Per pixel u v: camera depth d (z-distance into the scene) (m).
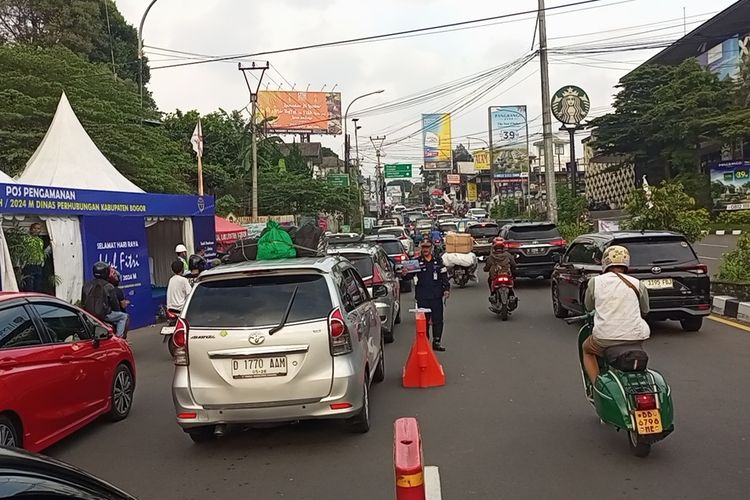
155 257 20.48
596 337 5.92
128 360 7.98
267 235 9.64
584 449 5.80
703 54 50.34
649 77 47.47
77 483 2.59
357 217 60.75
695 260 10.74
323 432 6.71
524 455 5.71
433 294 10.65
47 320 6.63
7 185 11.85
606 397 5.66
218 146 44.28
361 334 6.82
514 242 19.78
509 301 13.59
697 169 44.72
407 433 2.66
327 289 6.41
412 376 8.45
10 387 5.68
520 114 62.53
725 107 42.88
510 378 8.61
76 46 37.78
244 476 5.61
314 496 5.06
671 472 5.18
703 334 10.84
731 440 5.87
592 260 11.86
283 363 6.08
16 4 36.75
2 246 11.49
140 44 26.75
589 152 76.56
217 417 6.09
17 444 5.80
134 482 5.59
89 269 14.27
